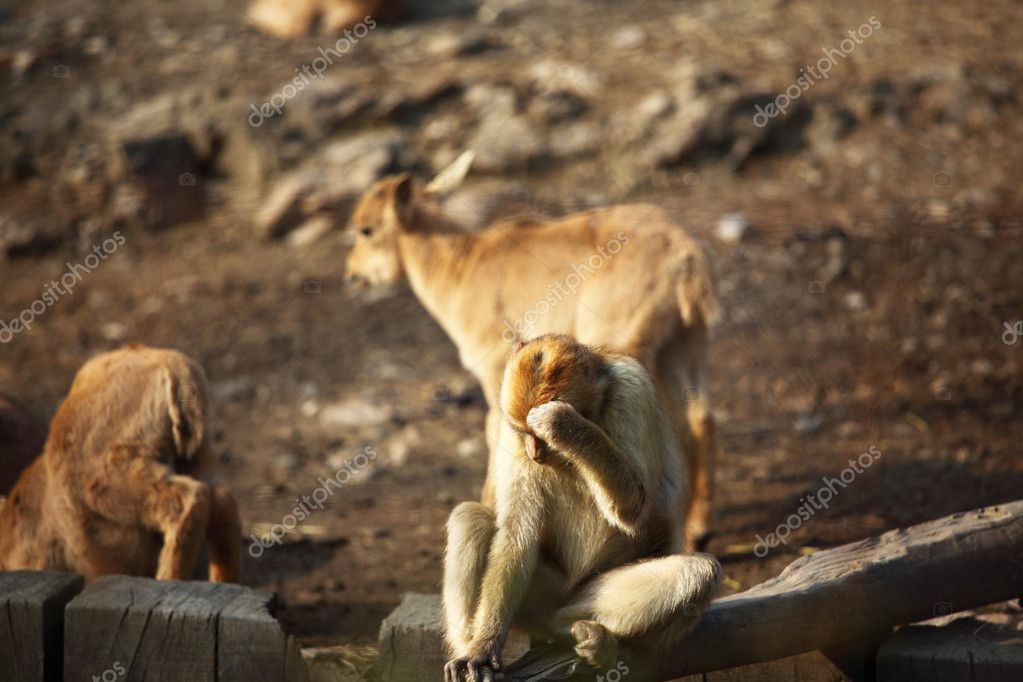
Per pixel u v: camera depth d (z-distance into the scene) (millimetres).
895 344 14188
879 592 6312
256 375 15094
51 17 22750
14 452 10586
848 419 12664
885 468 11453
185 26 22500
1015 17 20750
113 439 8477
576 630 5684
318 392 14570
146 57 21219
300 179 18719
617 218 11000
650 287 10453
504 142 18531
